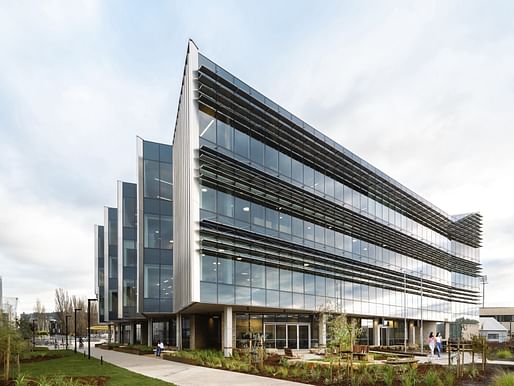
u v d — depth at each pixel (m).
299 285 34.66
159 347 31.14
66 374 19.28
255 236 30.73
